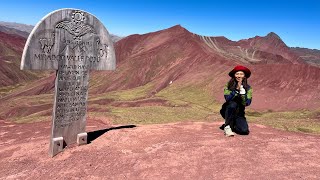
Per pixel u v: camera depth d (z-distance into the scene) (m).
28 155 3.03
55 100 2.96
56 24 2.87
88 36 3.17
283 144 3.06
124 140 3.27
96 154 2.91
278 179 2.25
